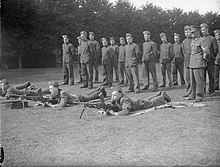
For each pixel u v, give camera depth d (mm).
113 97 6758
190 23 9891
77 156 3875
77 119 6105
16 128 5309
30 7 11477
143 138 4684
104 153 4035
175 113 6340
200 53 7820
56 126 5539
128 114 6523
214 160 3676
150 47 10578
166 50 11625
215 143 4219
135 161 3723
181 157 3836
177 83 12203
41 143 4426
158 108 6938
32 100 7762
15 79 12266
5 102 7371
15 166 3646
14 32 11570
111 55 12367
